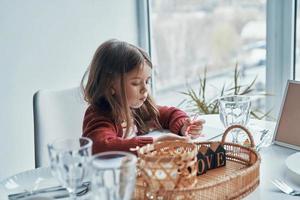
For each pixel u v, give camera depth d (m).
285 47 1.92
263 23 1.99
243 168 1.01
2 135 1.97
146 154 0.93
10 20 1.92
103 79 1.44
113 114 1.41
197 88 2.27
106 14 2.22
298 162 1.07
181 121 1.49
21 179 1.07
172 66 2.37
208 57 2.25
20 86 1.98
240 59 2.11
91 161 0.78
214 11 2.20
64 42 2.09
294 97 1.26
